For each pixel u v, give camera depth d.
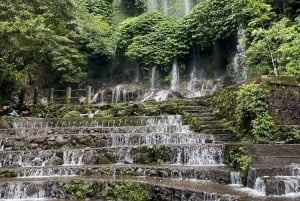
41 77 28.53
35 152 13.16
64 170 11.95
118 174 11.85
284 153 11.06
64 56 27.12
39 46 21.70
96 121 17.25
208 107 17.25
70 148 14.30
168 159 12.83
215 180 10.73
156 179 11.02
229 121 14.79
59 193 10.59
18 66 23.33
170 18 31.84
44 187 10.62
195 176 11.05
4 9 17.95
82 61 28.84
